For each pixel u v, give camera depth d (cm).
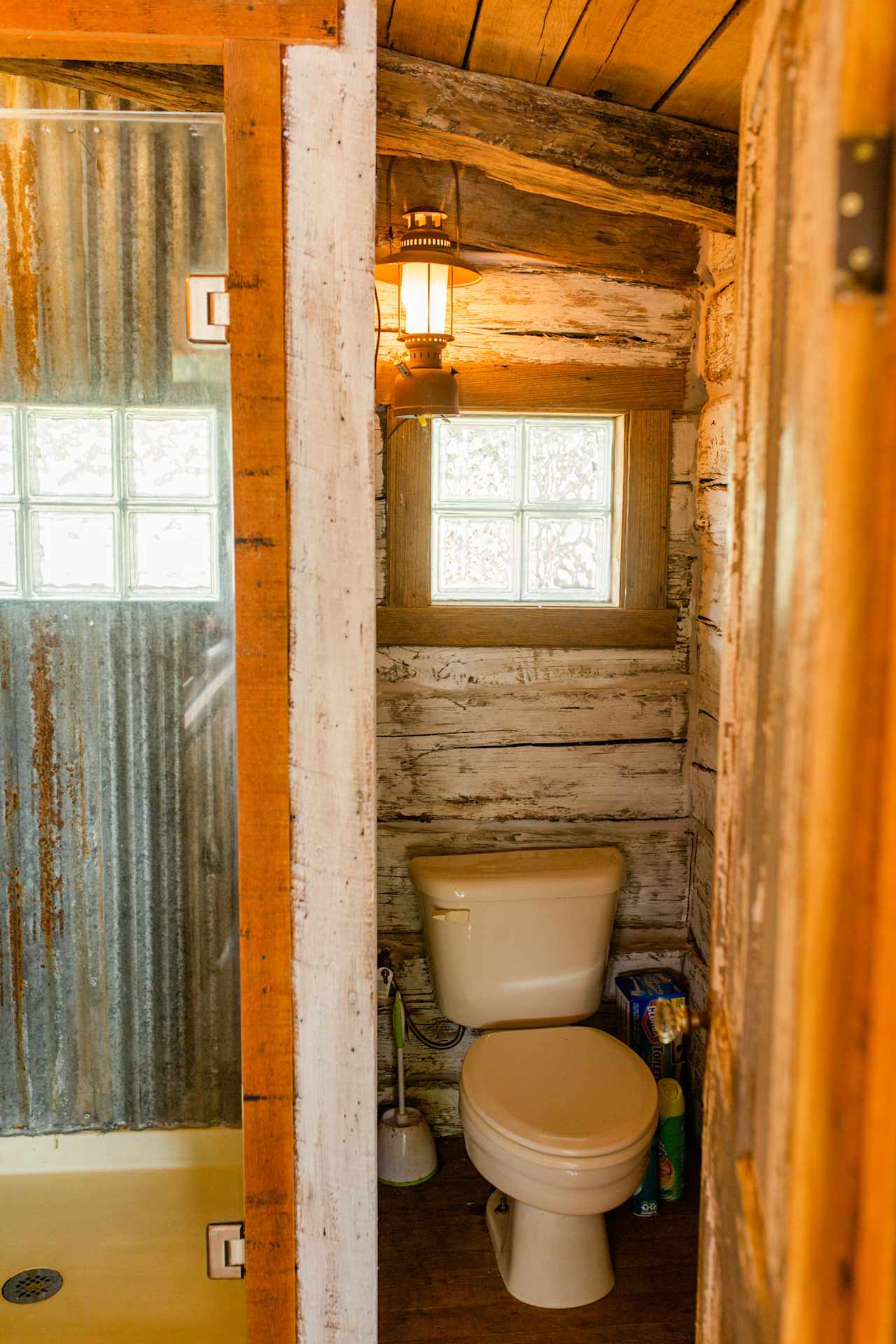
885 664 53
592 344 243
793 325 67
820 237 57
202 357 149
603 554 256
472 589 254
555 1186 182
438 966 232
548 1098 198
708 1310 100
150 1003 165
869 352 53
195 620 154
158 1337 155
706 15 155
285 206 133
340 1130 145
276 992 142
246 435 135
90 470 151
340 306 134
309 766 140
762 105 84
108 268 147
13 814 159
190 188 145
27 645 154
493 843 253
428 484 242
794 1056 59
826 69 57
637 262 240
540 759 252
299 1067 144
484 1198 236
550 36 167
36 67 152
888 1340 52
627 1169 184
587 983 233
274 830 140
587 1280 202
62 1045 166
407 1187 239
